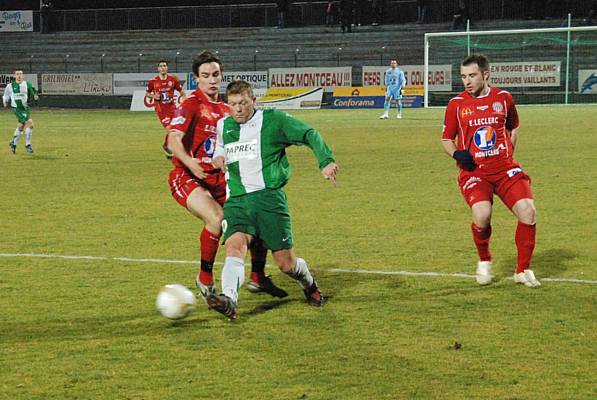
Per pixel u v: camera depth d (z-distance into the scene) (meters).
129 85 81.56
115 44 93.62
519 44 77.56
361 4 89.00
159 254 17.31
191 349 10.99
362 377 9.84
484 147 14.17
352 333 11.60
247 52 89.19
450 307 12.91
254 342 11.25
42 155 38.59
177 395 9.35
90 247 18.09
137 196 25.75
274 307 13.09
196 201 13.23
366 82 77.31
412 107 75.00
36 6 102.00
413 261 16.22
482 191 14.22
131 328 12.00
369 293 13.87
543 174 28.50
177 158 13.44
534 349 10.78
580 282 14.34
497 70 71.44
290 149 40.00
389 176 29.14
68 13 95.94
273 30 90.44
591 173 28.45
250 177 12.41
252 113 12.38
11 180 29.95
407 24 87.06
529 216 14.00
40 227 20.59
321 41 87.56
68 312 12.89
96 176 30.80
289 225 12.63
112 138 47.50
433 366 10.19
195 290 14.25
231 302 11.71
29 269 16.00
